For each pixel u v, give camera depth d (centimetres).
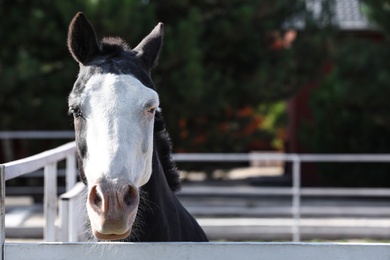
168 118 1487
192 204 1459
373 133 1653
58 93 1416
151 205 403
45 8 1415
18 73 1355
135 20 1320
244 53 1554
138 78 377
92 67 381
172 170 458
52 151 538
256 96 1534
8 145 1582
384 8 1498
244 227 1213
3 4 1442
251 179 2022
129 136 352
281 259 331
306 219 1323
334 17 1634
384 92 1486
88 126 358
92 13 1284
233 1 1511
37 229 1182
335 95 1648
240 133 1644
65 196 552
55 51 1441
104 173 338
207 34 1518
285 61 1511
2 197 337
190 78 1383
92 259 335
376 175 1653
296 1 1603
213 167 1661
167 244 334
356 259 327
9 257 335
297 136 1942
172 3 1478
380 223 1263
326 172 1691
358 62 1496
